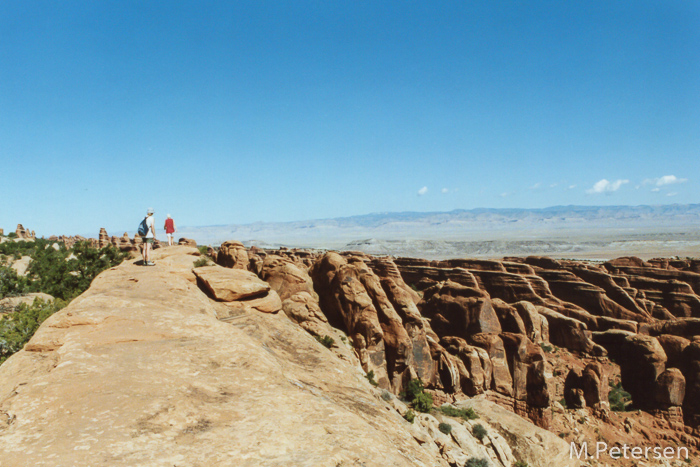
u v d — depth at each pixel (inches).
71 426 274.4
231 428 293.7
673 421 2003.0
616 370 2293.3
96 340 448.8
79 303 584.7
